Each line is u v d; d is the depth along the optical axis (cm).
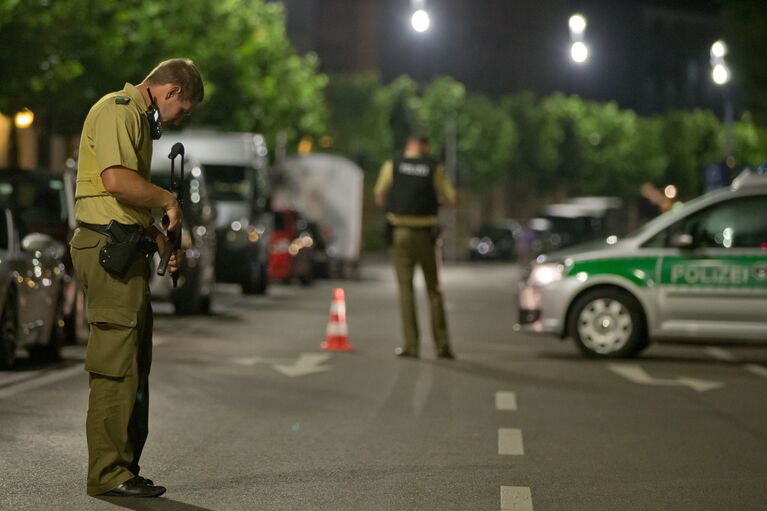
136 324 1677
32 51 5603
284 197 10644
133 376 1686
